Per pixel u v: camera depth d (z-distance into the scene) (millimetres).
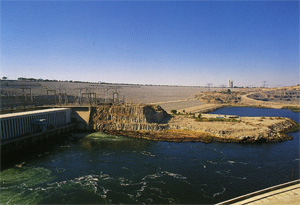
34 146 116500
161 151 107688
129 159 96812
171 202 63188
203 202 63031
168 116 184500
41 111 135750
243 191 69188
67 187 71750
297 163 92062
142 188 71125
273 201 52812
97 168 87188
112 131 148625
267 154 103312
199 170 84812
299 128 162750
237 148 112375
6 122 108000
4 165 90562
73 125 154250
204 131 139750
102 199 64688
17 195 66500
